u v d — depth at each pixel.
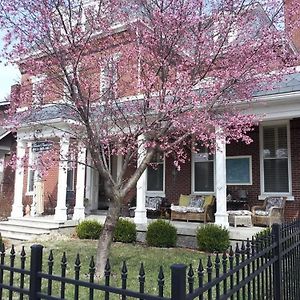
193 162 13.03
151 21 7.03
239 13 7.11
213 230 9.22
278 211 10.45
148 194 13.89
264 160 11.80
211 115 6.95
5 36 6.57
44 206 15.25
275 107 9.47
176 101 6.55
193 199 12.38
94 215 14.08
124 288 2.36
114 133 7.40
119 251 9.11
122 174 7.32
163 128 6.97
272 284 3.68
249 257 3.05
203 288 2.28
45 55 6.75
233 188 12.19
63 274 2.69
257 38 7.14
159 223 10.20
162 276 2.21
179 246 10.12
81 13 6.76
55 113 11.38
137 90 7.31
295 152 11.30
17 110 8.05
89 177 15.34
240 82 7.14
